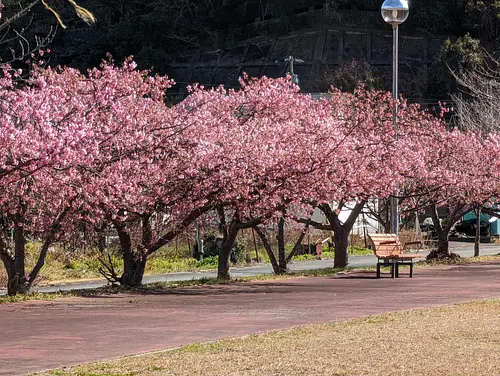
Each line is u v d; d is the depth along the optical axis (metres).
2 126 16.48
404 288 19.77
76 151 16.84
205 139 20.06
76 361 10.03
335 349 10.39
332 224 27.22
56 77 20.16
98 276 30.48
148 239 20.73
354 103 28.25
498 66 51.44
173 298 17.67
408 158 26.55
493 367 9.20
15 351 10.73
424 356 9.86
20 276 19.66
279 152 20.67
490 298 17.05
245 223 22.48
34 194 18.62
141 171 19.23
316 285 20.78
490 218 49.41
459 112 41.09
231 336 11.94
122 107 18.83
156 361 9.75
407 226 48.91
